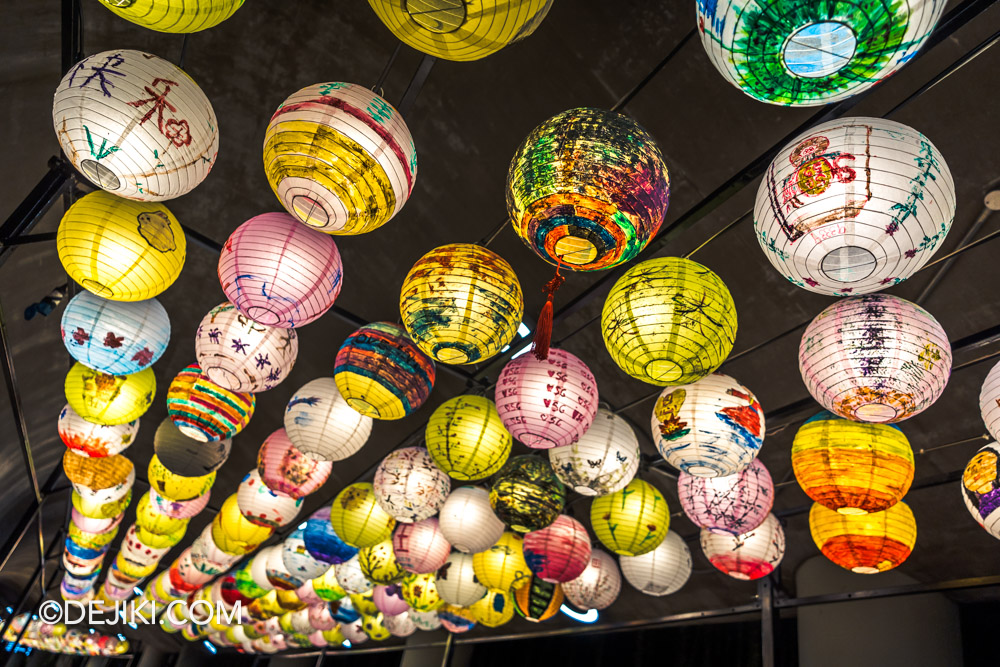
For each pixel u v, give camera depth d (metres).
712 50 1.51
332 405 3.42
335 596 5.91
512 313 2.46
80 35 2.91
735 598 5.48
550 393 2.67
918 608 4.52
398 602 5.77
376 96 2.12
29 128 3.07
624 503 3.62
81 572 6.51
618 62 2.99
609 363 4.16
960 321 3.21
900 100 2.69
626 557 4.19
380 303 4.41
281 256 2.50
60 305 4.41
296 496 4.02
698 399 2.71
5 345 4.22
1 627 8.24
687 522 5.13
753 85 1.52
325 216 2.09
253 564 5.95
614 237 1.91
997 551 4.06
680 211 3.31
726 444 2.67
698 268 2.36
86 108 2.06
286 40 3.34
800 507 4.55
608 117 1.94
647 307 2.27
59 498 7.63
